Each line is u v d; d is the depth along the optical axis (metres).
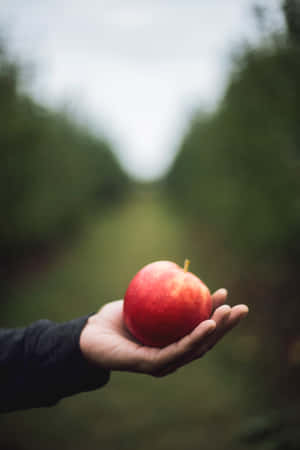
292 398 2.44
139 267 7.20
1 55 4.62
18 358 1.05
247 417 2.31
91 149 15.20
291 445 1.62
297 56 2.82
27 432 2.42
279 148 3.44
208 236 9.05
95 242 10.50
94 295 5.46
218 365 3.17
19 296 5.36
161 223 13.67
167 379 3.06
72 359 1.04
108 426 2.44
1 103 4.80
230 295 4.56
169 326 1.08
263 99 3.40
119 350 1.00
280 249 4.20
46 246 8.44
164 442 2.17
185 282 1.12
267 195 3.88
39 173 6.34
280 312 3.67
